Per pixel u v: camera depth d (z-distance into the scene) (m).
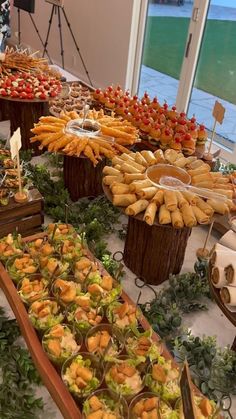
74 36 5.74
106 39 5.10
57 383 1.37
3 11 4.74
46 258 1.78
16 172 2.39
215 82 4.09
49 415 1.58
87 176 2.75
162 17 4.40
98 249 2.30
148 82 4.96
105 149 2.54
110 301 1.62
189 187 2.10
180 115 2.95
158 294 2.10
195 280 2.18
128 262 2.34
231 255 1.69
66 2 5.65
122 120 3.02
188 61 4.20
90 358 1.41
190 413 1.12
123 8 4.63
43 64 3.80
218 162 2.98
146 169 2.22
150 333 1.51
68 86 3.68
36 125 2.70
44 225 2.55
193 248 2.63
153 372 1.36
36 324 1.53
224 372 1.70
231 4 3.64
